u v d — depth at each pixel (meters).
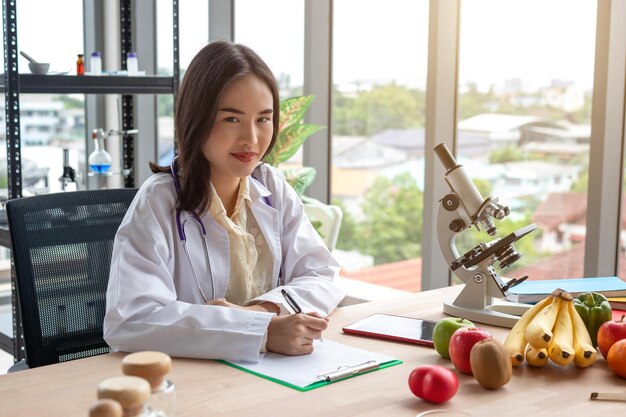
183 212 1.84
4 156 4.08
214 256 1.87
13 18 3.08
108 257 2.08
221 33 4.15
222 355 1.56
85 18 4.60
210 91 1.73
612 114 2.71
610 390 1.41
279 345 1.60
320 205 3.03
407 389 1.41
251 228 1.98
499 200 1.88
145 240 1.76
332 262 2.05
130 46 4.05
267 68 1.80
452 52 3.13
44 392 1.39
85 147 4.70
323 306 1.90
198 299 1.86
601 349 1.56
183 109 1.79
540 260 3.01
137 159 4.69
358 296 3.36
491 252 1.85
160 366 1.01
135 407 0.95
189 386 1.41
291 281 1.97
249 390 1.39
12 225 1.94
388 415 1.28
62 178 3.74
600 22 2.69
